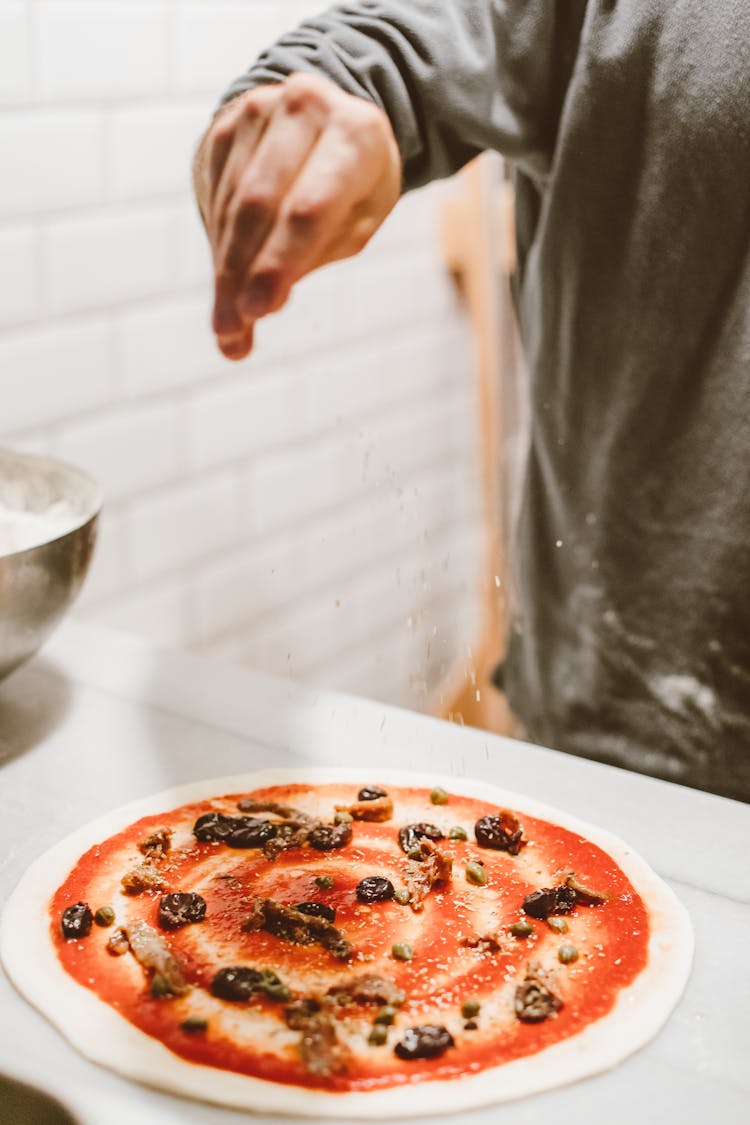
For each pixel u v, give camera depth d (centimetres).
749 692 97
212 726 97
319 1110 67
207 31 138
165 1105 67
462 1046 70
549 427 104
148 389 142
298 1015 71
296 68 90
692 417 96
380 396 177
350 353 169
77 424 135
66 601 94
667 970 75
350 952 75
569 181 96
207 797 88
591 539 102
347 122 80
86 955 75
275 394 159
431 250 178
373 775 91
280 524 165
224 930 77
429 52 94
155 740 95
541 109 98
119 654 106
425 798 89
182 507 150
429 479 192
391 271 172
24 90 122
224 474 154
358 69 92
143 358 140
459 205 170
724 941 77
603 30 92
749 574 95
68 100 126
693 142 91
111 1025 71
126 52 130
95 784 90
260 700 100
